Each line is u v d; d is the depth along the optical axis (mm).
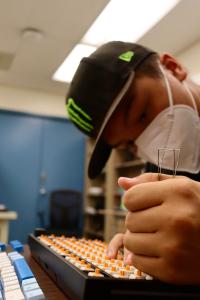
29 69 3648
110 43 851
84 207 4422
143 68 851
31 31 2752
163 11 2424
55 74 3768
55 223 4031
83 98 796
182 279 315
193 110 925
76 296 367
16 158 4211
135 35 2770
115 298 324
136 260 349
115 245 617
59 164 4414
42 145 4359
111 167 3947
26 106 4312
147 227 329
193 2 2314
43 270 621
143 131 896
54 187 4355
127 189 368
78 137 4562
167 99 881
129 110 830
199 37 2811
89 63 790
